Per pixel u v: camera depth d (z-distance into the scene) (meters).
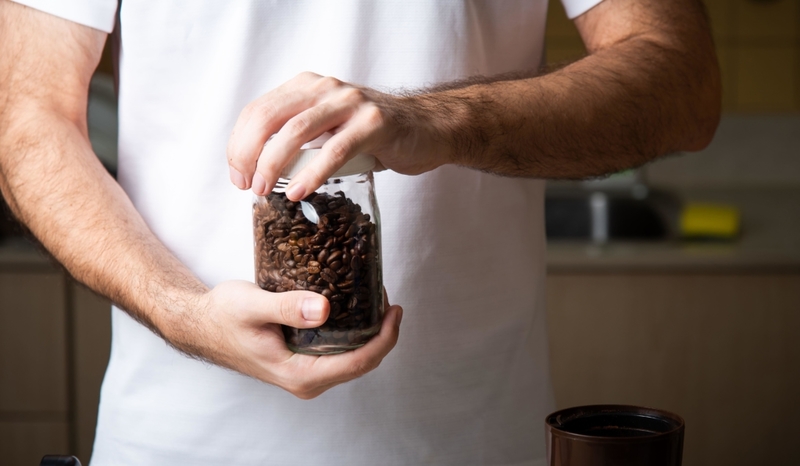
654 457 0.86
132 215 1.13
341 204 0.94
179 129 1.17
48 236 1.11
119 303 1.07
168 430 1.17
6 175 1.13
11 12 1.15
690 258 2.62
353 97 0.91
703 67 1.14
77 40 1.15
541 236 1.25
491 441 1.19
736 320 2.64
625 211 3.39
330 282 0.93
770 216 3.31
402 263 1.16
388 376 1.16
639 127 1.07
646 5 1.16
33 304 2.71
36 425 2.75
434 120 0.95
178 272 1.07
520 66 1.21
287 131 0.89
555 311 2.68
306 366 0.95
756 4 3.61
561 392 2.70
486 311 1.19
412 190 1.16
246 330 0.95
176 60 1.15
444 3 1.15
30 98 1.14
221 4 1.14
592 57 1.11
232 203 1.16
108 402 1.21
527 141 1.01
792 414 2.64
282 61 1.15
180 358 1.17
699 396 2.67
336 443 1.16
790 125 3.79
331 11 1.14
